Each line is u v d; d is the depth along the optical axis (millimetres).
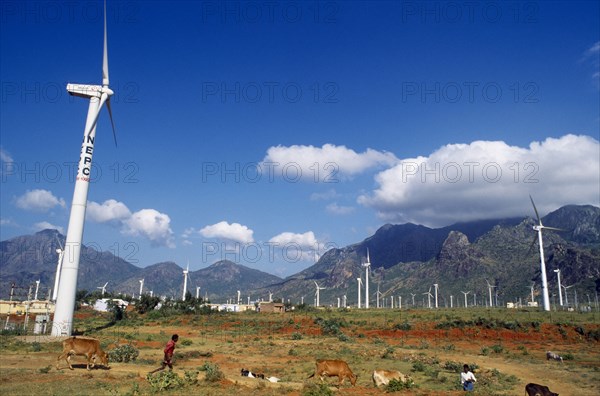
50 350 42000
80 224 56844
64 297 54938
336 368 25891
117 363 32500
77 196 57344
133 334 63375
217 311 108250
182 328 78250
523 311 97250
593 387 30547
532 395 23750
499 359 45156
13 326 64875
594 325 68375
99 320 91438
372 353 46656
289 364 38406
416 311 100750
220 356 42906
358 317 86562
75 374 26359
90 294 151500
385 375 25656
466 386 26250
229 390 22156
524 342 62875
